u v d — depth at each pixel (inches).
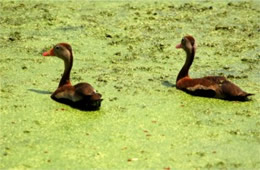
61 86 521.0
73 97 501.4
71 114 490.0
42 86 548.7
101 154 423.8
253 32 744.3
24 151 423.8
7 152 421.1
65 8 826.2
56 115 486.0
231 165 410.9
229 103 527.2
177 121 484.1
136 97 531.2
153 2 869.8
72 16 788.0
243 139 453.7
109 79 574.9
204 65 630.5
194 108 512.4
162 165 409.1
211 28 757.9
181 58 650.8
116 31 735.1
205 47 687.1
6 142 435.8
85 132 458.0
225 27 754.2
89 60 634.2
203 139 452.1
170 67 620.7
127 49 673.6
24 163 406.9
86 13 805.9
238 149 436.5
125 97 529.7
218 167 407.8
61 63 621.9
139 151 429.7
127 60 638.5
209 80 542.3
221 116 496.4
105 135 454.6
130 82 568.7
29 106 499.8
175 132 463.2
